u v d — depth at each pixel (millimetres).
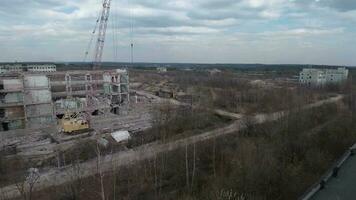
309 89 144375
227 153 63344
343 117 86375
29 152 68812
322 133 71375
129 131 85250
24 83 93688
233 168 55000
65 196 46938
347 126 76438
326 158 58375
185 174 56125
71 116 94750
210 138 73312
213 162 59406
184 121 89000
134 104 131750
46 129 90500
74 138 79312
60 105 106812
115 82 128625
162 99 142625
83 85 121875
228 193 43562
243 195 43094
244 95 125625
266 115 88375
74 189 48094
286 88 136125
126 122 97000
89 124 89875
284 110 85812
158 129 82438
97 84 125000
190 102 118625
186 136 75688
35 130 89562
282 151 60438
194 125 87438
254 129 77562
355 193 28516
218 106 116688
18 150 70375
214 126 88188
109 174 54750
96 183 51344
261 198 43188
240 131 79562
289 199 44188
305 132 73438
